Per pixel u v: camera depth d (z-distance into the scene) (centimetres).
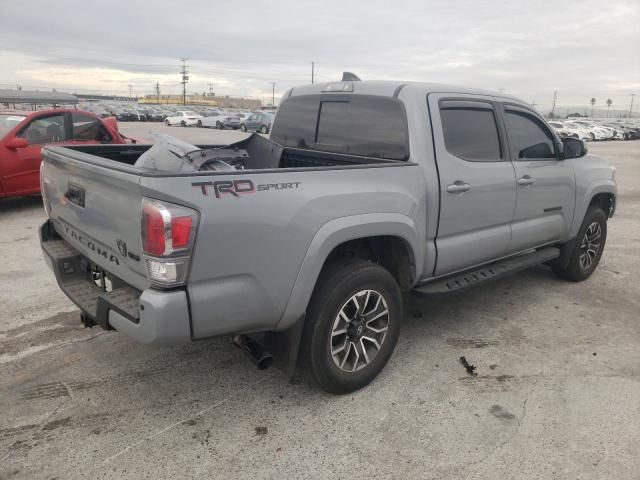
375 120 380
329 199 288
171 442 279
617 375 358
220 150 429
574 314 465
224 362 364
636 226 853
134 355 371
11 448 271
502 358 380
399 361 372
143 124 4697
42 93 2341
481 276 411
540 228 465
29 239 662
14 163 771
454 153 374
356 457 270
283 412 307
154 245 236
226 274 256
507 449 279
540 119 466
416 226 341
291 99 462
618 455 276
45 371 347
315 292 299
